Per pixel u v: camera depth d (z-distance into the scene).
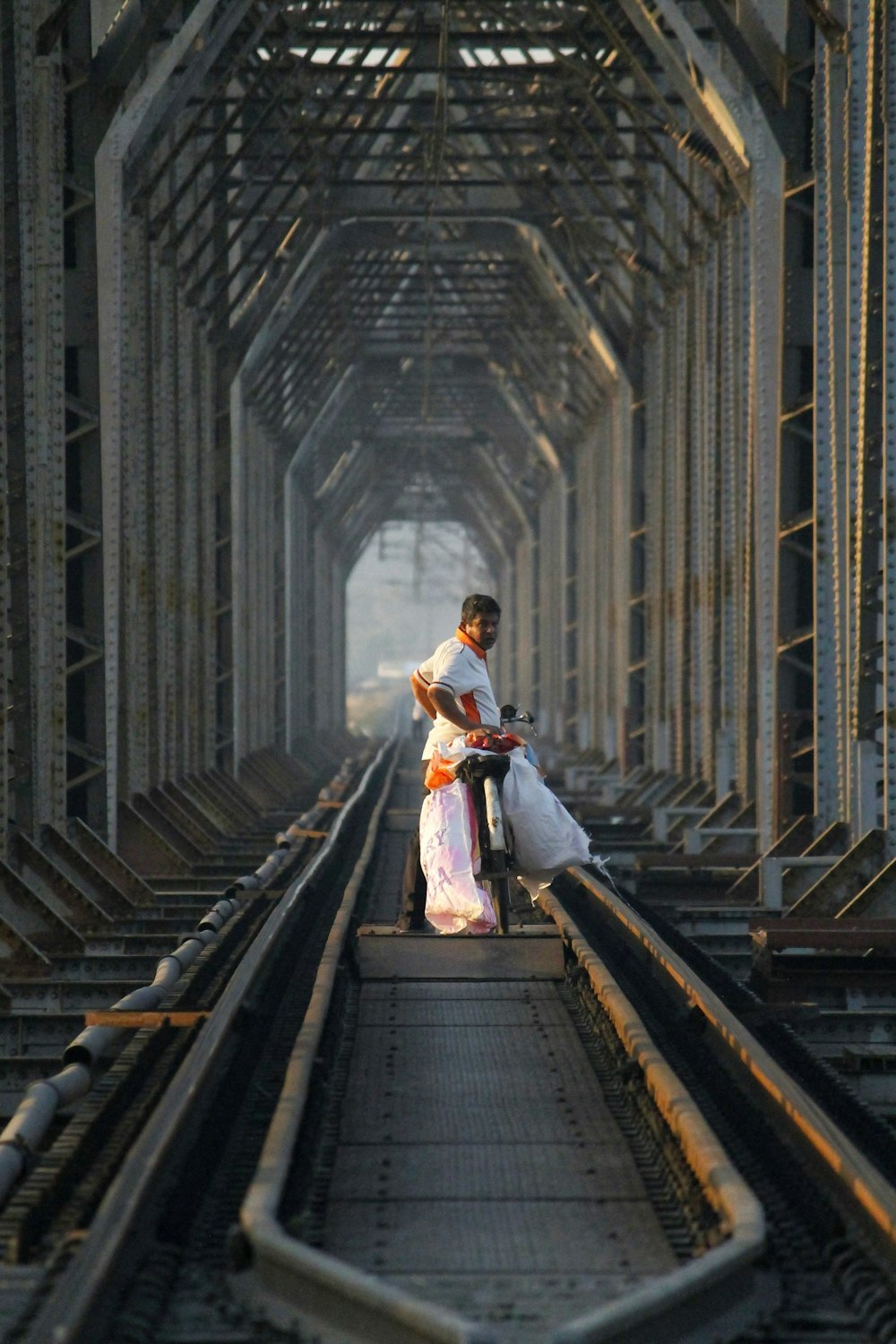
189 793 86.50
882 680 51.72
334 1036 29.84
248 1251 18.89
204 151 82.38
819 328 58.72
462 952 37.06
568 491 169.12
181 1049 29.56
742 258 74.31
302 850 75.25
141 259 73.00
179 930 51.62
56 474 54.03
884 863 48.75
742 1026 28.84
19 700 50.47
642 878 62.53
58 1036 36.72
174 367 83.81
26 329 52.12
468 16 89.62
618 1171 23.30
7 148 50.53
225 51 81.94
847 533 54.22
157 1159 20.16
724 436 79.44
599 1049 30.02
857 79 54.31
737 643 74.38
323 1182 22.80
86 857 53.22
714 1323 17.44
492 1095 27.23
